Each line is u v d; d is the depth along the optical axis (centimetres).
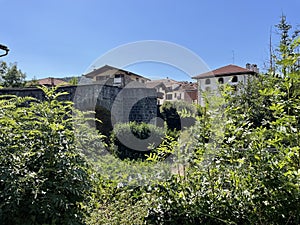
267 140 238
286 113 237
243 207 239
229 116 264
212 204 248
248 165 240
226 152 253
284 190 218
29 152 243
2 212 222
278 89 238
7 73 2989
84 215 267
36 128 260
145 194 278
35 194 222
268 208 225
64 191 250
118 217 304
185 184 260
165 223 254
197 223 251
